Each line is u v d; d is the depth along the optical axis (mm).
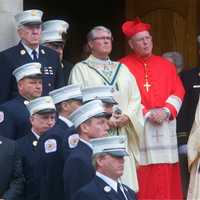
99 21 31859
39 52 22188
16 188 19281
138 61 23906
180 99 23656
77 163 18047
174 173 23672
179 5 29016
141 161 23219
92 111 18422
